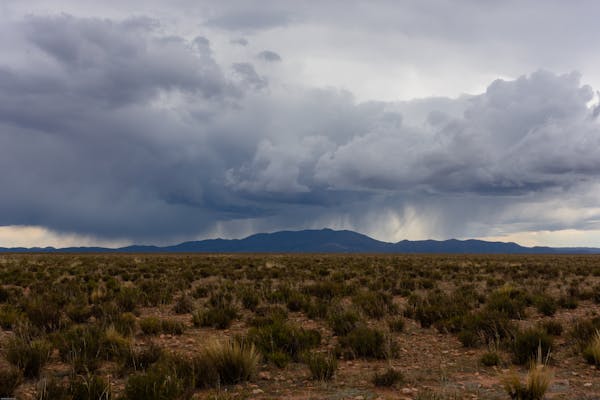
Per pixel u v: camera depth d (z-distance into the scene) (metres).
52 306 14.30
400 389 7.88
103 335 10.45
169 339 11.98
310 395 7.55
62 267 36.56
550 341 9.84
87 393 6.98
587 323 11.69
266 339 10.47
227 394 7.24
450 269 36.72
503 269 36.75
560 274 32.94
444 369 9.23
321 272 32.09
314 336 11.23
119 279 28.59
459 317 13.19
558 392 7.69
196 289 21.41
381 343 10.48
